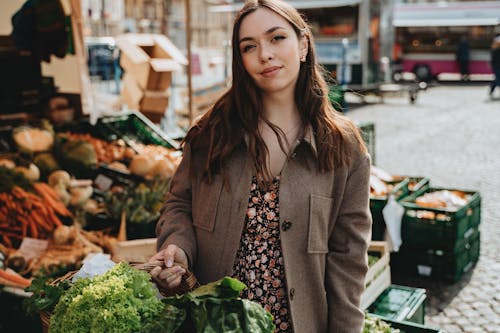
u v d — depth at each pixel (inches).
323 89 78.6
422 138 458.3
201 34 1112.2
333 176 76.1
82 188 178.1
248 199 74.7
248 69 74.4
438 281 193.0
